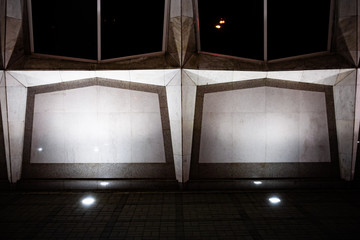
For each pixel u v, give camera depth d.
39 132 8.89
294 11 8.45
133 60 8.48
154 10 8.41
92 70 8.36
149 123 8.84
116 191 8.66
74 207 7.41
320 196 8.21
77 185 8.86
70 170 9.01
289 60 8.65
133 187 8.86
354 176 8.91
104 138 8.91
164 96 8.68
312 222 6.45
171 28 8.15
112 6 8.44
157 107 8.75
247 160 8.98
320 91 8.71
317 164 8.97
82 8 8.42
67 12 8.45
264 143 8.94
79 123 8.89
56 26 8.48
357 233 5.90
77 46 8.59
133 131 8.88
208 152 8.98
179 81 8.11
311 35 8.52
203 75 8.36
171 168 8.98
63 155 8.98
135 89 8.75
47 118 8.86
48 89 8.76
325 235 5.82
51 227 6.23
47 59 8.49
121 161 8.97
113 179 8.94
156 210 7.21
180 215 6.90
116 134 8.89
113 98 8.78
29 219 6.64
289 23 8.52
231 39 8.68
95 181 8.87
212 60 8.48
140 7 8.43
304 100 8.77
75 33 8.53
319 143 8.91
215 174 9.05
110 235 5.87
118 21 8.50
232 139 8.95
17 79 8.34
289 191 8.65
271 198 8.07
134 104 8.77
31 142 8.93
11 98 8.41
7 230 6.07
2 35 7.90
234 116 8.88
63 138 8.93
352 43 7.99
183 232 6.01
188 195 8.34
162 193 8.50
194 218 6.72
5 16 7.86
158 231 6.06
